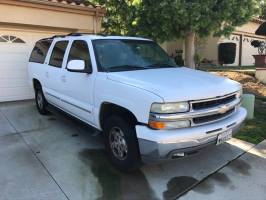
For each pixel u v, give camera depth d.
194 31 9.12
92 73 4.89
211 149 5.32
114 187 4.11
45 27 9.93
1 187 4.14
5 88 9.55
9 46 9.43
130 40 5.62
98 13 10.62
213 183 4.23
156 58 5.51
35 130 6.52
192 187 4.12
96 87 4.75
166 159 3.82
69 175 4.45
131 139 4.14
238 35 21.92
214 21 8.62
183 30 9.14
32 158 5.05
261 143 5.64
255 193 3.98
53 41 6.81
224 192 4.00
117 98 4.28
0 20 8.81
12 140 5.92
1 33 9.23
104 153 5.23
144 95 3.86
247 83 12.26
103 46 5.16
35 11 9.37
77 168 4.68
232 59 20.39
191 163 4.81
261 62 13.50
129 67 4.97
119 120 4.31
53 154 5.22
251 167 4.69
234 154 5.14
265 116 7.50
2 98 9.55
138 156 4.18
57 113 6.90
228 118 4.37
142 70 4.86
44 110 7.56
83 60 5.10
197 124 3.92
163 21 8.72
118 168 4.55
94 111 4.88
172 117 3.73
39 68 7.21
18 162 4.91
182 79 4.39
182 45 21.39
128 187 4.11
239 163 4.82
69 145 5.62
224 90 4.28
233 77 13.23
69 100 5.73
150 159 3.90
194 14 8.11
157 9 8.35
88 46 5.18
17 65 9.67
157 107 3.72
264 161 4.89
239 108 4.80
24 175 4.46
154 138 3.71
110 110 4.65
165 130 3.75
